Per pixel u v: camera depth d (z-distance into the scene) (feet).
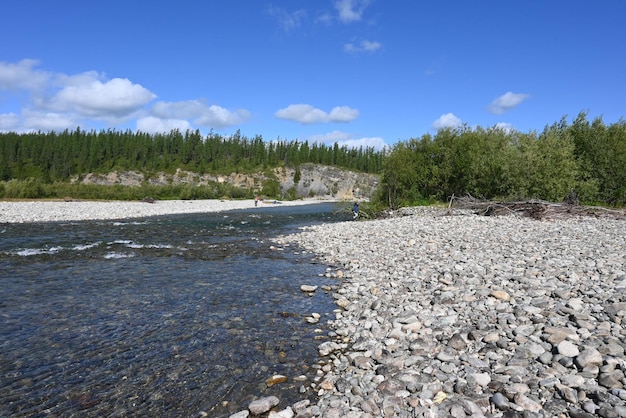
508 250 49.06
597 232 59.11
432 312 29.89
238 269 51.31
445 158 138.31
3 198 196.03
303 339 28.30
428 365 21.58
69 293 39.40
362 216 129.39
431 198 140.36
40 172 392.06
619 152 108.58
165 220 124.47
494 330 24.99
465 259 45.21
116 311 34.09
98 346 26.94
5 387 21.56
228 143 521.24
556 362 20.04
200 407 19.88
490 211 95.20
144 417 19.02
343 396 19.83
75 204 172.86
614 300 27.27
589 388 17.40
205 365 24.32
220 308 35.24
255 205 231.91
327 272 49.14
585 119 119.96
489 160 119.55
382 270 46.65
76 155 438.40
